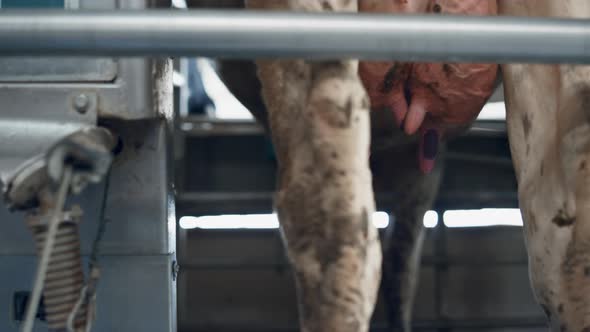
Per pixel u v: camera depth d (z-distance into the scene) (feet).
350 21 4.63
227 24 4.59
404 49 4.66
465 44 4.68
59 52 4.63
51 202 5.08
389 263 13.14
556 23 4.75
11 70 6.37
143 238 6.54
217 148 16.89
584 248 6.42
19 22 4.57
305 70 5.80
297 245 5.73
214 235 16.89
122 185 6.55
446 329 15.72
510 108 6.96
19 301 6.53
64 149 4.74
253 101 9.84
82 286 5.29
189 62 17.81
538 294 6.76
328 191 5.64
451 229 16.79
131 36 4.58
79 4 6.61
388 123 8.93
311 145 5.71
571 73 6.40
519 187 6.88
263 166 16.92
